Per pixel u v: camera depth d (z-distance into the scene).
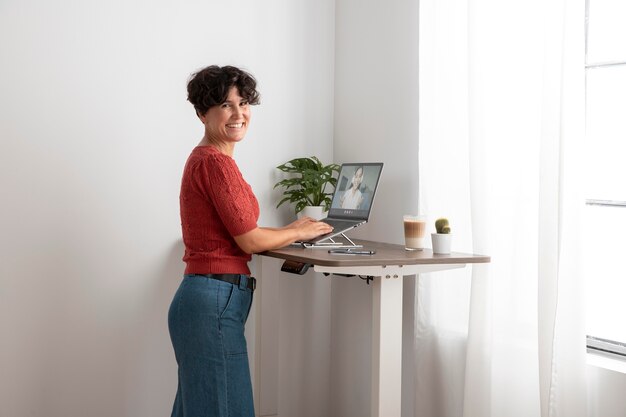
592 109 2.52
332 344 3.63
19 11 2.95
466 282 2.77
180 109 3.26
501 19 2.59
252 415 2.40
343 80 3.56
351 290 3.49
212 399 2.32
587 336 2.52
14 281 2.99
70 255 3.08
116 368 3.19
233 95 2.40
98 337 3.15
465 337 2.77
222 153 2.39
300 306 3.56
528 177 2.53
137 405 3.23
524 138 2.54
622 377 2.27
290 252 2.54
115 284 3.17
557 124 2.37
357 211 2.84
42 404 3.06
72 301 3.09
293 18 3.50
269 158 3.46
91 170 3.10
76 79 3.06
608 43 2.57
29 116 2.98
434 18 2.87
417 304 2.89
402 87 3.19
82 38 3.06
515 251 2.55
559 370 2.36
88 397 3.14
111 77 3.12
